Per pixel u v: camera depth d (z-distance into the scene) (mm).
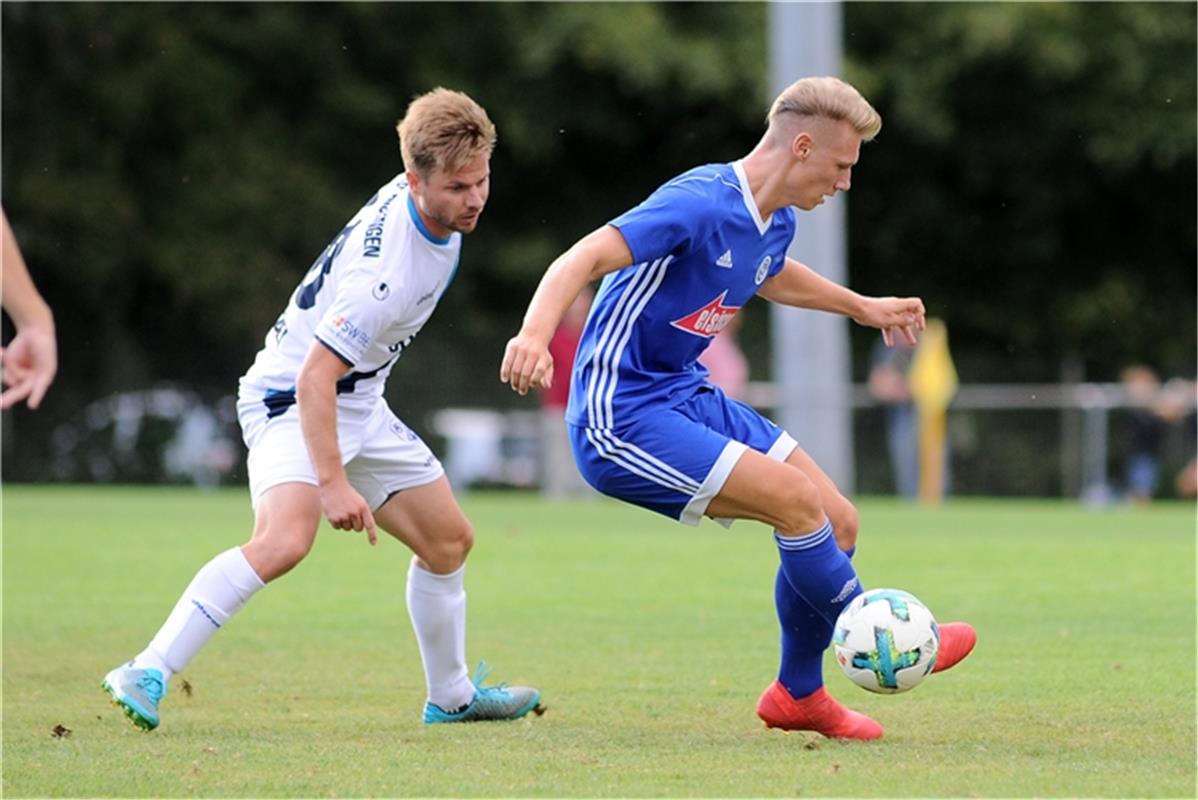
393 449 20031
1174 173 103625
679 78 94750
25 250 88875
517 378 17422
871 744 18453
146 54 91250
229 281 92250
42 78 89562
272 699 21766
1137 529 47469
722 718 20359
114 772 16578
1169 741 18469
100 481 82938
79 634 27156
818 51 59406
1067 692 21797
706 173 19125
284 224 94875
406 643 26516
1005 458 75375
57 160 89938
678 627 28109
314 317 19422
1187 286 106812
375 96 97812
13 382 16609
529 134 98250
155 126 93312
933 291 106688
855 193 105188
